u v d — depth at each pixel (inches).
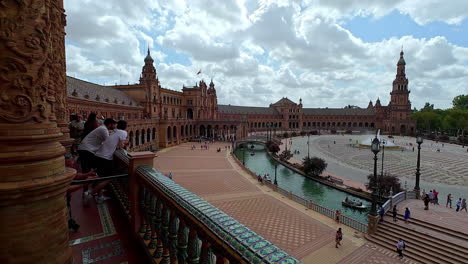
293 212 1031.0
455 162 2268.7
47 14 112.3
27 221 104.3
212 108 4542.3
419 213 847.7
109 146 269.1
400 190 1239.5
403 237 750.5
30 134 103.4
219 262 102.6
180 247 135.6
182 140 3206.2
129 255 198.8
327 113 6284.5
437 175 1776.6
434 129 5132.9
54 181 108.8
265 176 1581.0
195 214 121.0
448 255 646.5
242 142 3388.3
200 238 116.6
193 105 3750.0
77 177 217.8
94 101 1825.8
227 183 1428.4
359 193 1362.0
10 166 98.7
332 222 937.5
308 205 1096.2
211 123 3580.2
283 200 1176.8
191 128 3491.6
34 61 104.9
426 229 754.8
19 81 100.4
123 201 275.1
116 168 306.5
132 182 221.1
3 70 97.3
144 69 2844.5
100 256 196.2
